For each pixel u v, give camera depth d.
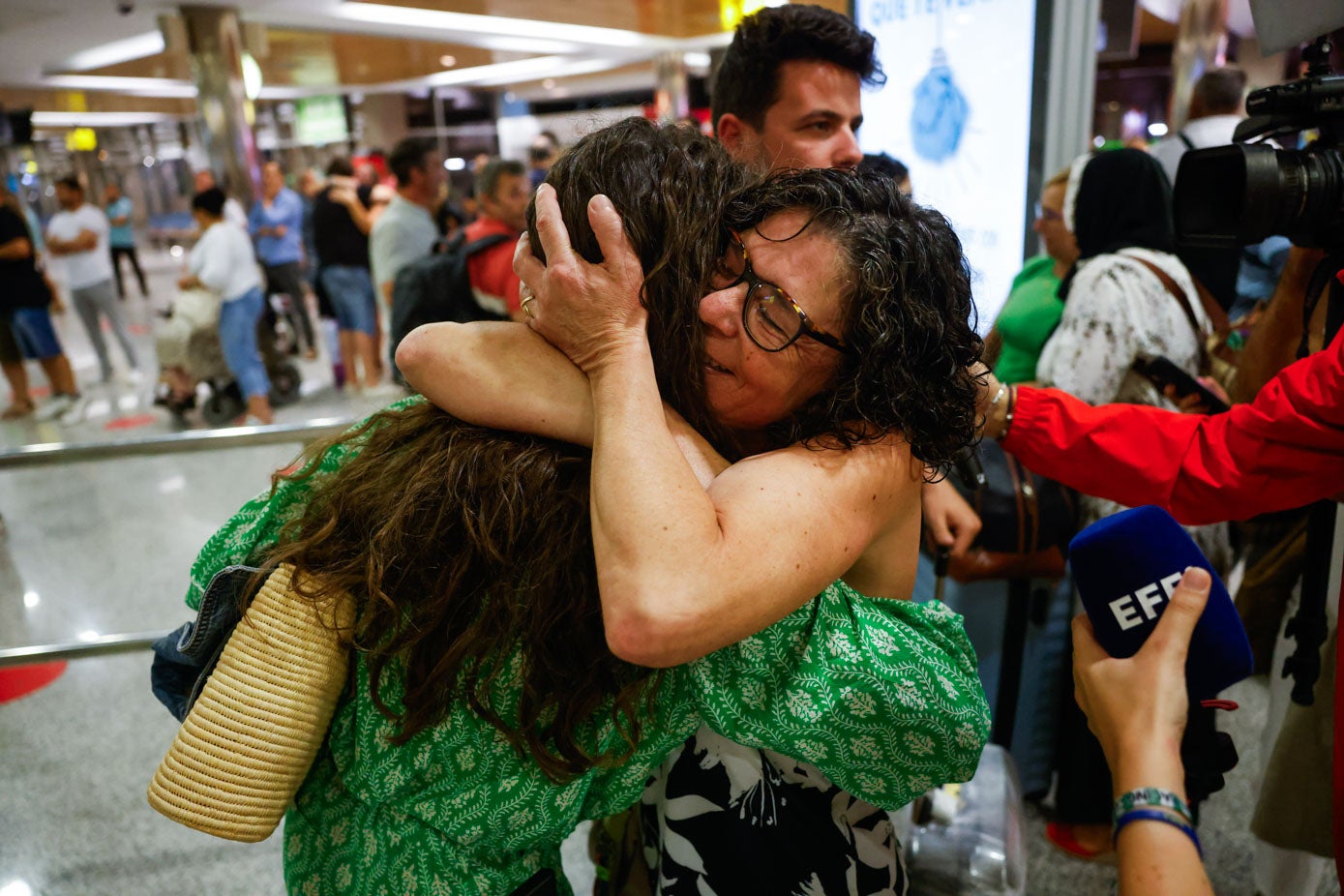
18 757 2.39
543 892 0.83
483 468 0.71
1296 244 1.02
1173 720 0.62
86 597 3.36
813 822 0.82
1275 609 1.55
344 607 0.74
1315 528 1.04
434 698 0.72
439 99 16.92
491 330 0.74
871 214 0.70
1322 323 1.17
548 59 13.70
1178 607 0.65
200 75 8.27
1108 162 1.79
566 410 0.70
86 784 2.27
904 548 0.83
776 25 1.41
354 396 6.38
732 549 0.62
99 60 11.75
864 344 0.69
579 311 0.68
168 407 5.80
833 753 0.75
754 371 0.70
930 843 1.21
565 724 0.72
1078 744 1.82
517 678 0.72
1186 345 1.69
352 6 9.19
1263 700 2.36
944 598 1.85
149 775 2.30
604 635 0.71
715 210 0.70
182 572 3.57
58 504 4.38
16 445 5.45
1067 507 1.70
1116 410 1.12
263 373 5.48
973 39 2.31
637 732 0.73
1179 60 6.25
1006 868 1.18
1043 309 2.05
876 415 0.69
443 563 0.71
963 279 0.74
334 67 13.20
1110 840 1.85
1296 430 0.97
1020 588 1.79
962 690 0.81
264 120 16.72
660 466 0.63
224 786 0.72
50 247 6.82
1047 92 2.21
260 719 0.72
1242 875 1.78
